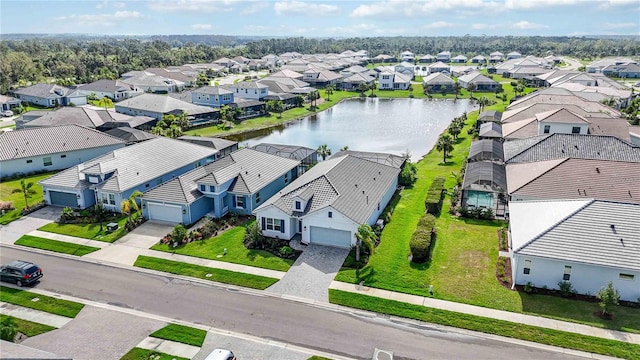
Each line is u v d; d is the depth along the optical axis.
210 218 45.12
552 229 31.73
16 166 58.81
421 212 46.97
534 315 29.00
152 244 40.38
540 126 62.91
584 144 51.38
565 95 82.75
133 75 155.38
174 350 26.56
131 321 29.44
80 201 48.22
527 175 44.56
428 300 31.05
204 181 44.97
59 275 35.41
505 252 37.50
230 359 24.69
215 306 31.05
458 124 85.56
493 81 142.88
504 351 26.08
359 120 106.38
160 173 52.59
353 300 31.34
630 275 29.47
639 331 27.19
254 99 118.50
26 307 31.12
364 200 42.25
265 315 29.92
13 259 38.16
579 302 30.14
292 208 40.28
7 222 45.53
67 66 169.62
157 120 92.69
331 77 160.25
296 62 195.00
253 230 39.78
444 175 59.62
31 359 20.09
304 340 27.33
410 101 135.75
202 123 96.69
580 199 34.66
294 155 61.53
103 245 40.38
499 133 71.12
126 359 25.78
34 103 117.88
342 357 25.81
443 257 36.97
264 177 49.56
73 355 26.11
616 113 76.94
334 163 47.81
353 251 38.19
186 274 35.31
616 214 31.69
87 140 64.62
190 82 154.75
